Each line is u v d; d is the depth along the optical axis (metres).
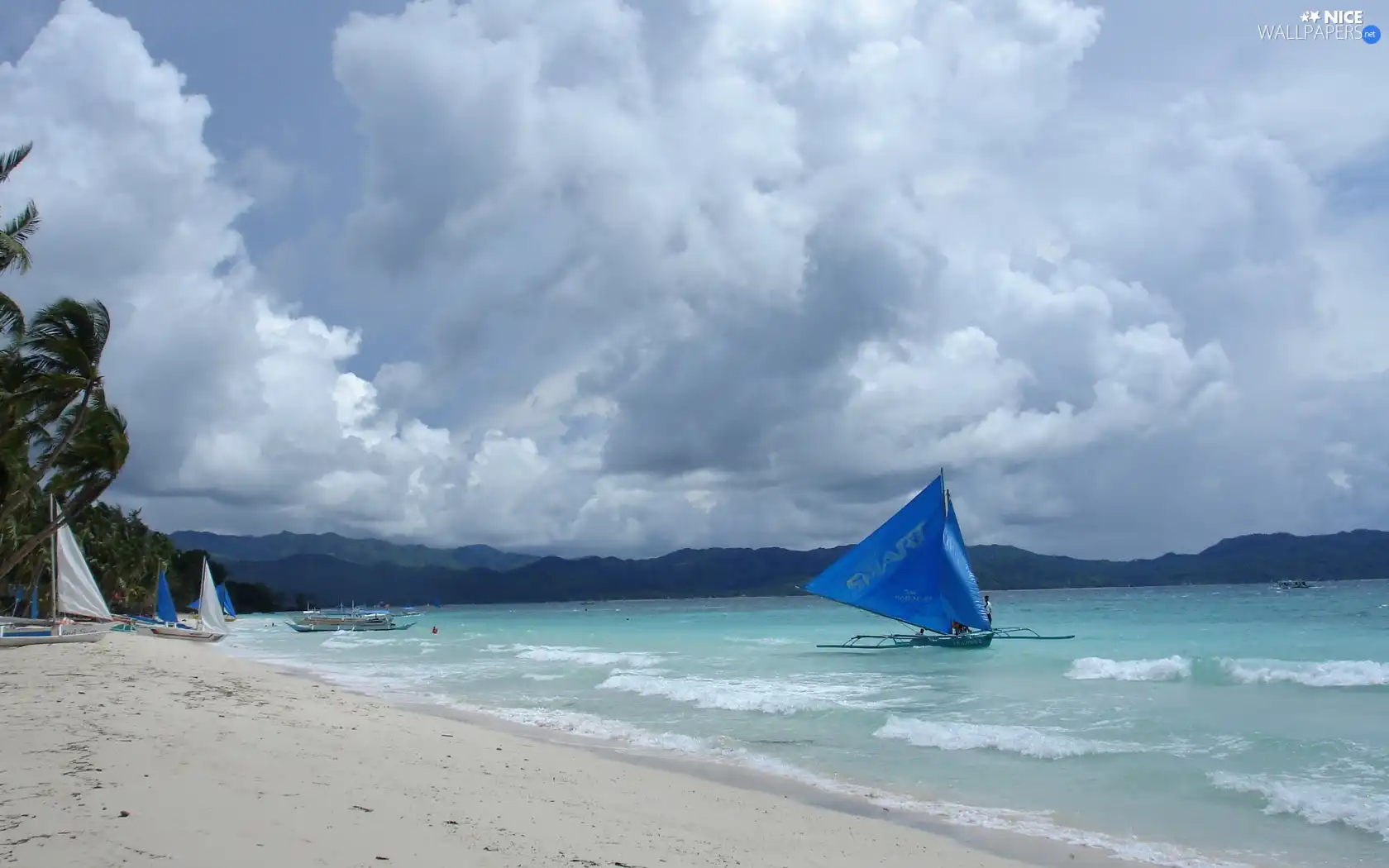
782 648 43.09
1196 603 106.00
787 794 12.37
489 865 7.18
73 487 33.88
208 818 7.65
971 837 10.20
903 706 21.14
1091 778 13.30
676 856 8.22
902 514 38.69
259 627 109.81
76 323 28.59
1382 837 10.16
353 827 7.89
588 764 13.63
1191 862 9.30
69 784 8.60
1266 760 14.18
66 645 32.31
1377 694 21.36
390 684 28.88
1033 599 150.38
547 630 81.19
